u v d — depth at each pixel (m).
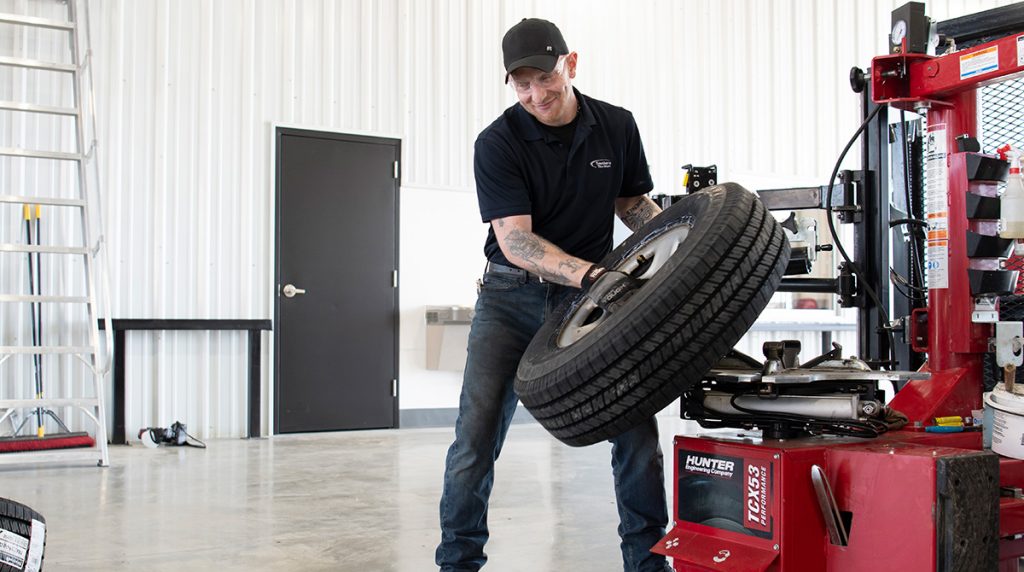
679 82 8.07
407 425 6.90
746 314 1.66
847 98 8.77
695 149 8.12
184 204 6.23
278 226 6.51
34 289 5.74
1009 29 2.58
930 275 2.36
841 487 1.62
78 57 5.55
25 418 5.60
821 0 8.70
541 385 1.82
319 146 6.66
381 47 6.89
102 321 5.89
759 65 8.44
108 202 6.01
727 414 1.91
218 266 6.32
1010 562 2.03
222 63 6.38
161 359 6.11
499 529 3.27
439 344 6.86
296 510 3.65
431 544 3.05
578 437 1.82
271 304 6.46
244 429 6.33
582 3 7.65
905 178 2.78
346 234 6.73
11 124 5.75
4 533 1.70
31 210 5.75
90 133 5.97
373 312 6.81
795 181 8.55
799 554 1.60
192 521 3.43
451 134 7.12
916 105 2.35
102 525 3.36
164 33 6.21
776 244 1.72
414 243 6.97
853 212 2.88
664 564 2.17
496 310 2.29
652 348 1.64
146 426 6.04
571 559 2.83
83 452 4.88
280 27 6.57
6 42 5.77
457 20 7.17
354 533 3.22
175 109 6.23
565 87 2.13
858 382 1.82
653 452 2.16
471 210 7.19
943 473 1.45
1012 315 2.62
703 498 1.77
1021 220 2.20
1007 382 2.07
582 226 2.29
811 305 8.45
